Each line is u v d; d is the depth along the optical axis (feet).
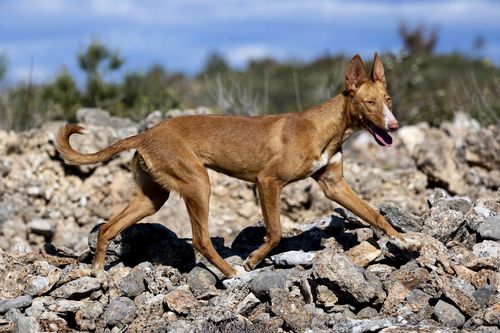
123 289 29.53
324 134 30.27
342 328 24.97
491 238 30.94
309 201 46.65
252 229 34.91
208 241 29.94
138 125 51.85
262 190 30.14
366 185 48.37
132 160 31.27
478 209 32.76
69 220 45.85
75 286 28.91
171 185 30.12
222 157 30.35
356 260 29.04
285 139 29.89
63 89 62.39
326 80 71.87
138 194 31.24
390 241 29.19
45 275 30.19
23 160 46.85
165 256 31.78
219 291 29.35
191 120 30.60
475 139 51.21
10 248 43.47
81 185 46.85
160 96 65.82
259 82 86.94
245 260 31.07
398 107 68.13
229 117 30.73
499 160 50.80
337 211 33.88
